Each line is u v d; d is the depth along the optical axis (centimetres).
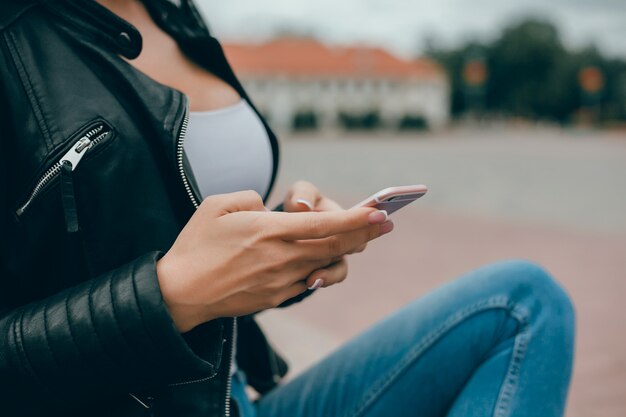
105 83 105
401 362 129
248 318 138
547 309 120
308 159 2505
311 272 97
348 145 4044
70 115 100
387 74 9044
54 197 99
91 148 99
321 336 404
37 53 103
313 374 137
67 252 101
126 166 101
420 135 6519
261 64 8544
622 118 9569
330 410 131
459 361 125
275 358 152
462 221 959
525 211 1070
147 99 106
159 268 90
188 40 133
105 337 87
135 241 101
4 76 100
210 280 89
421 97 9381
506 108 9400
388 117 7500
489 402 115
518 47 8981
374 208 89
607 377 360
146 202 102
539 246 759
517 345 118
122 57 112
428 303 131
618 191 1380
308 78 8650
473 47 10125
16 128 100
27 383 89
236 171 129
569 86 8950
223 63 137
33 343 89
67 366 88
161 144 104
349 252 101
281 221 88
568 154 2953
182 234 92
